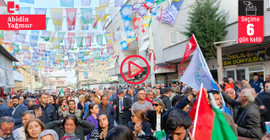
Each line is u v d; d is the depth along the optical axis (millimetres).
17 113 6188
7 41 8516
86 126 4188
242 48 11750
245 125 3502
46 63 17688
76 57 15422
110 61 22422
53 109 6922
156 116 4348
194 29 11336
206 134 2521
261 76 10750
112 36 9695
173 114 2238
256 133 3324
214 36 10648
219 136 2533
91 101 7754
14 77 24516
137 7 7504
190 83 4387
